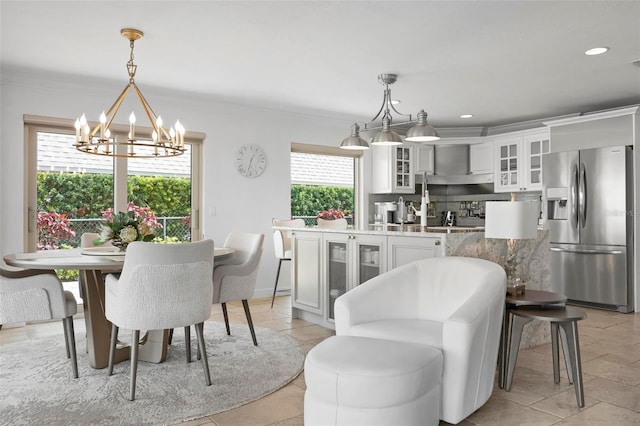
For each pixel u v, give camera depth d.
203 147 5.77
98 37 3.64
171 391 2.86
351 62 4.23
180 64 4.30
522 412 2.59
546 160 5.88
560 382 3.04
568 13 3.20
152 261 2.73
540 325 3.88
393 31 3.52
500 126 7.29
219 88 5.12
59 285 3.01
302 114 6.44
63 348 3.78
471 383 2.38
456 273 2.95
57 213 4.99
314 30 3.50
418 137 4.48
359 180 7.29
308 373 2.22
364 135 7.27
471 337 2.31
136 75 4.65
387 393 2.06
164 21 3.34
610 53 3.99
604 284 5.36
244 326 4.52
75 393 2.82
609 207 5.32
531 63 4.26
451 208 8.06
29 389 2.89
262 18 3.29
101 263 2.88
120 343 3.58
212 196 5.83
